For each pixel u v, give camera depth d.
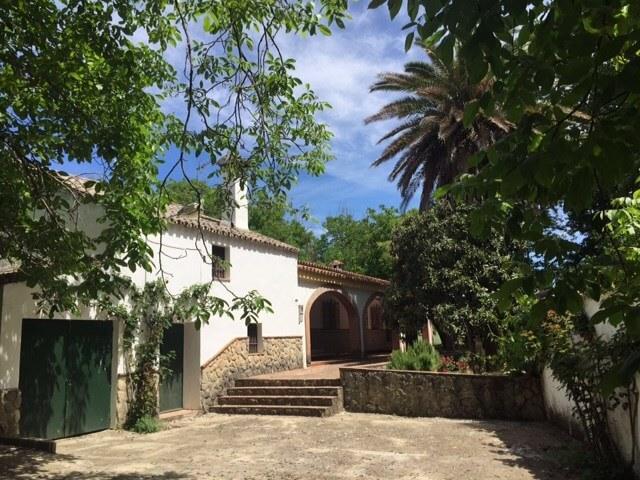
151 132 7.57
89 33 6.45
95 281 6.42
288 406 13.56
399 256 17.08
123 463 8.52
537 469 7.38
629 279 2.79
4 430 9.80
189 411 13.84
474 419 12.09
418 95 19.66
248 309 6.72
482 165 2.94
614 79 2.09
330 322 26.05
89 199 6.95
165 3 6.25
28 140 6.67
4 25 6.25
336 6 5.42
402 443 9.59
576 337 8.41
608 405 7.12
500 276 14.96
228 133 6.87
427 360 13.83
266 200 7.61
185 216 14.32
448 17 2.11
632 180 2.80
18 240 6.64
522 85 2.34
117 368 12.24
